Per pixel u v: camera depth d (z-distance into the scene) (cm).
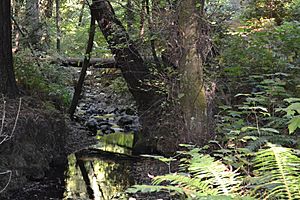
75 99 877
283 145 400
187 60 558
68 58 982
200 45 560
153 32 650
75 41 1298
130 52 761
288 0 919
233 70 587
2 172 527
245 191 259
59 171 632
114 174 607
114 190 538
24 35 906
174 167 541
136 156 706
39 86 788
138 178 573
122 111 1082
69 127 848
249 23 809
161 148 645
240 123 436
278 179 229
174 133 616
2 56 653
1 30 650
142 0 701
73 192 536
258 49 618
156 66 702
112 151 756
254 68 610
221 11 707
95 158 711
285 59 601
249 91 602
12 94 667
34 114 651
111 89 1120
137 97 778
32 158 599
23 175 566
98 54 988
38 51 922
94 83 1214
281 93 462
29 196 519
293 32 640
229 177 249
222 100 591
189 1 557
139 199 457
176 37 587
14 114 607
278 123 411
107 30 781
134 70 761
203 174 251
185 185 256
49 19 1249
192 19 557
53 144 690
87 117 1026
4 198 507
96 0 774
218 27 650
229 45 643
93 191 538
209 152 489
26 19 997
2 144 547
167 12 618
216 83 583
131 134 898
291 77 556
